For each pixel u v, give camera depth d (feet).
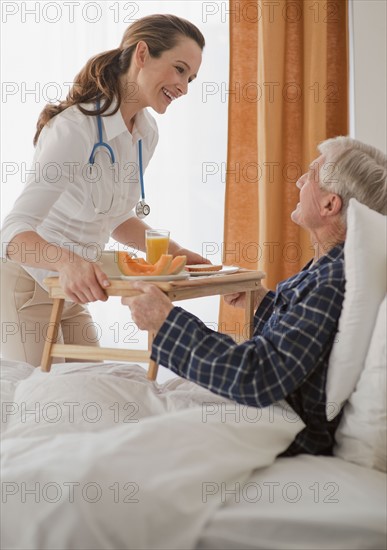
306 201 5.55
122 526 3.97
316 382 4.96
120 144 7.22
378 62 12.32
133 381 5.50
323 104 12.55
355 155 5.36
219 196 13.58
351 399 4.80
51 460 4.13
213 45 13.37
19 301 7.32
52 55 13.37
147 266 5.74
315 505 4.18
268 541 4.08
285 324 4.89
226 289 5.96
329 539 4.10
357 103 12.40
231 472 4.28
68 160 6.68
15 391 5.52
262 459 4.51
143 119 7.46
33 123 13.47
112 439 4.29
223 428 4.49
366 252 4.80
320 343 4.82
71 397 5.20
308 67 12.51
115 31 13.24
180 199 13.60
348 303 4.79
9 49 13.35
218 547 4.09
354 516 4.08
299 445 4.98
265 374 4.74
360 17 12.26
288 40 12.67
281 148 12.67
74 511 3.94
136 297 5.16
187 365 4.92
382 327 4.62
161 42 6.90
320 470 4.60
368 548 4.11
